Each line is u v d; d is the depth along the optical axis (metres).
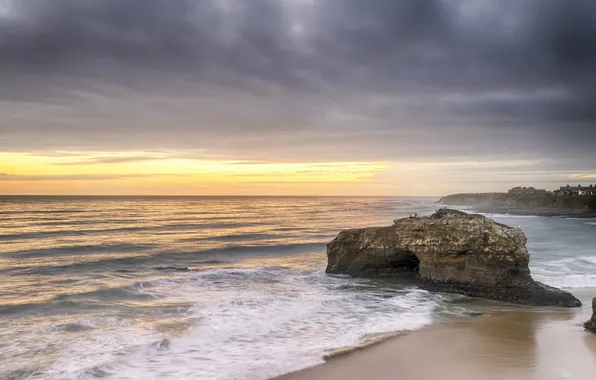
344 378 10.48
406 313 16.67
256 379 10.38
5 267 26.20
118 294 19.25
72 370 10.69
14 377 10.27
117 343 12.66
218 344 12.80
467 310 17.14
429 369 11.05
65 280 22.62
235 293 20.00
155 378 10.32
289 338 13.51
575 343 13.16
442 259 20.78
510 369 11.03
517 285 18.75
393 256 23.28
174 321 15.05
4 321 14.96
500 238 19.27
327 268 25.42
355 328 14.70
